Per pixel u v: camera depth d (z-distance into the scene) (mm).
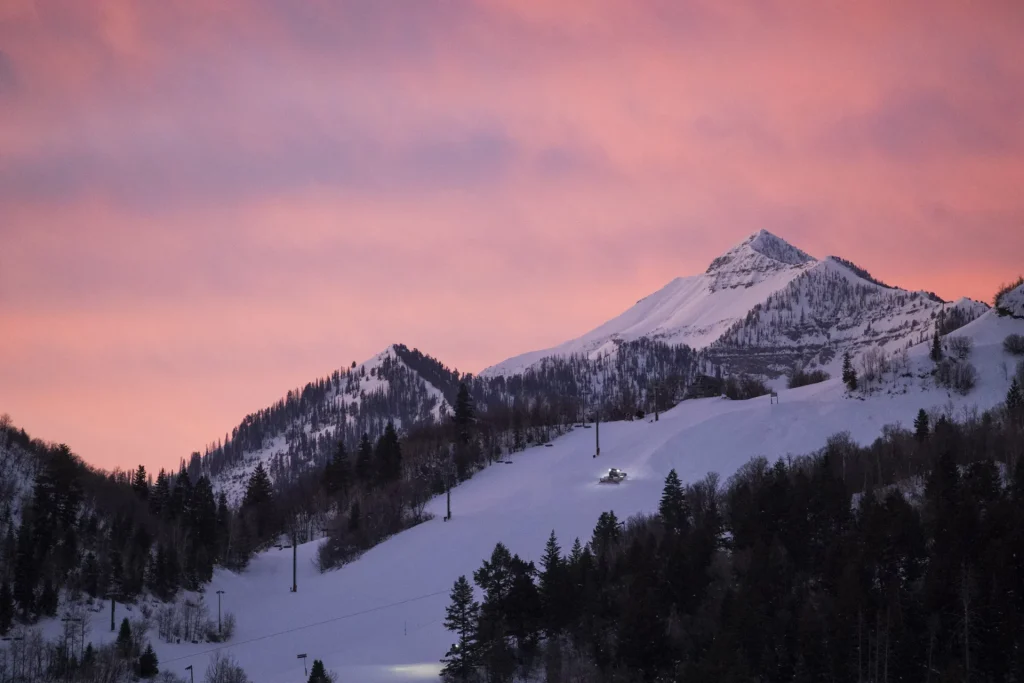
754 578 129000
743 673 113438
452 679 136500
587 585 138250
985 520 126938
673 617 133500
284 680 143875
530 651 138625
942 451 163500
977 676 114062
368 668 146250
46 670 138250
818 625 118812
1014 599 117500
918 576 128250
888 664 116875
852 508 150500
